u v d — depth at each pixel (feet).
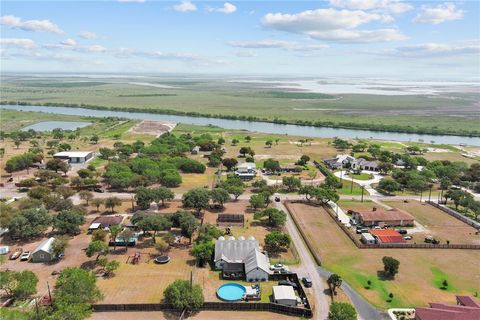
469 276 313.12
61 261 323.78
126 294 275.39
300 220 426.51
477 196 521.24
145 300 268.41
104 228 385.70
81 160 654.53
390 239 370.53
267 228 401.49
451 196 479.00
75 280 255.91
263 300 272.10
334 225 414.62
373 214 421.18
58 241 328.49
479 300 278.26
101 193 504.02
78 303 241.96
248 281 297.74
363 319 253.85
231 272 310.04
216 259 315.58
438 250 359.05
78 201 469.98
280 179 585.63
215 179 576.20
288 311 258.37
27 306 254.88
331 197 468.34
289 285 289.53
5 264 316.81
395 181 548.72
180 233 384.27
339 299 276.21
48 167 581.53
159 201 474.90
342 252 351.67
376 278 306.55
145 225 357.82
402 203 491.72
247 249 325.01
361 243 365.20
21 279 267.59
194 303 256.32
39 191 451.94
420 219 437.58
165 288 284.82
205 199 432.66
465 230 408.26
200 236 355.56
